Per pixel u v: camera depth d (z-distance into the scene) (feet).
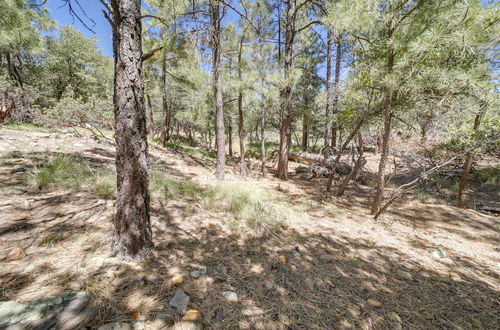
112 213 8.32
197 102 32.65
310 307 5.57
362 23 11.98
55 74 49.93
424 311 5.94
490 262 9.59
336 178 29.63
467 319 5.84
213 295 5.42
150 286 5.28
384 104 14.47
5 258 5.14
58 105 23.12
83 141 20.20
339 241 9.75
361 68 13.28
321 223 11.85
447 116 13.39
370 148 48.16
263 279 6.40
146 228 6.37
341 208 15.88
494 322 5.82
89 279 5.04
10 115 23.84
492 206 21.16
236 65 24.44
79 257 5.73
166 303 4.83
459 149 14.74
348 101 16.31
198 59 21.53
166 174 15.75
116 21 5.50
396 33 11.31
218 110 20.86
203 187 15.16
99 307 4.38
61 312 4.06
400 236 11.49
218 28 19.12
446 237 12.24
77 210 7.98
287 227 10.50
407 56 9.85
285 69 23.90
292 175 32.68
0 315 3.72
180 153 33.19
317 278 6.79
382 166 14.71
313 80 33.83
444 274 7.98
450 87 9.79
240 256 7.43
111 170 13.03
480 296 6.91
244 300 5.46
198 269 6.30
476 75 8.91
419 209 17.56
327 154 35.58
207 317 4.75
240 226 9.64
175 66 35.96
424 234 12.37
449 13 8.52
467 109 11.11
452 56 9.75
